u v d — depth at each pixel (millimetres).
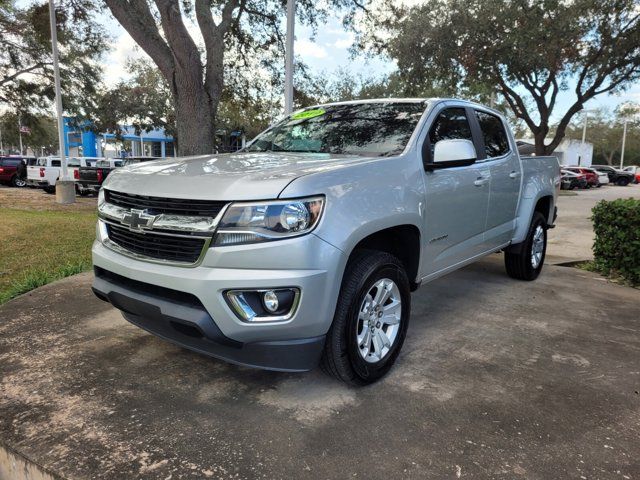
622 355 3609
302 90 14734
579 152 61125
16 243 7461
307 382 3105
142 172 3035
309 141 3857
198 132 10031
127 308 2949
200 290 2514
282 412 2752
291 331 2527
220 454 2373
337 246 2582
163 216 2676
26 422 2625
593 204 20391
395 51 19469
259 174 2658
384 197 2963
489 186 4363
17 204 13906
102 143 52719
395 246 3441
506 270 5738
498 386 3088
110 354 3479
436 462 2332
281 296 2496
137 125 35531
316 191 2561
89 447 2416
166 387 3023
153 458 2338
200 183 2650
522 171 5164
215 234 2510
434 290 5266
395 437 2525
